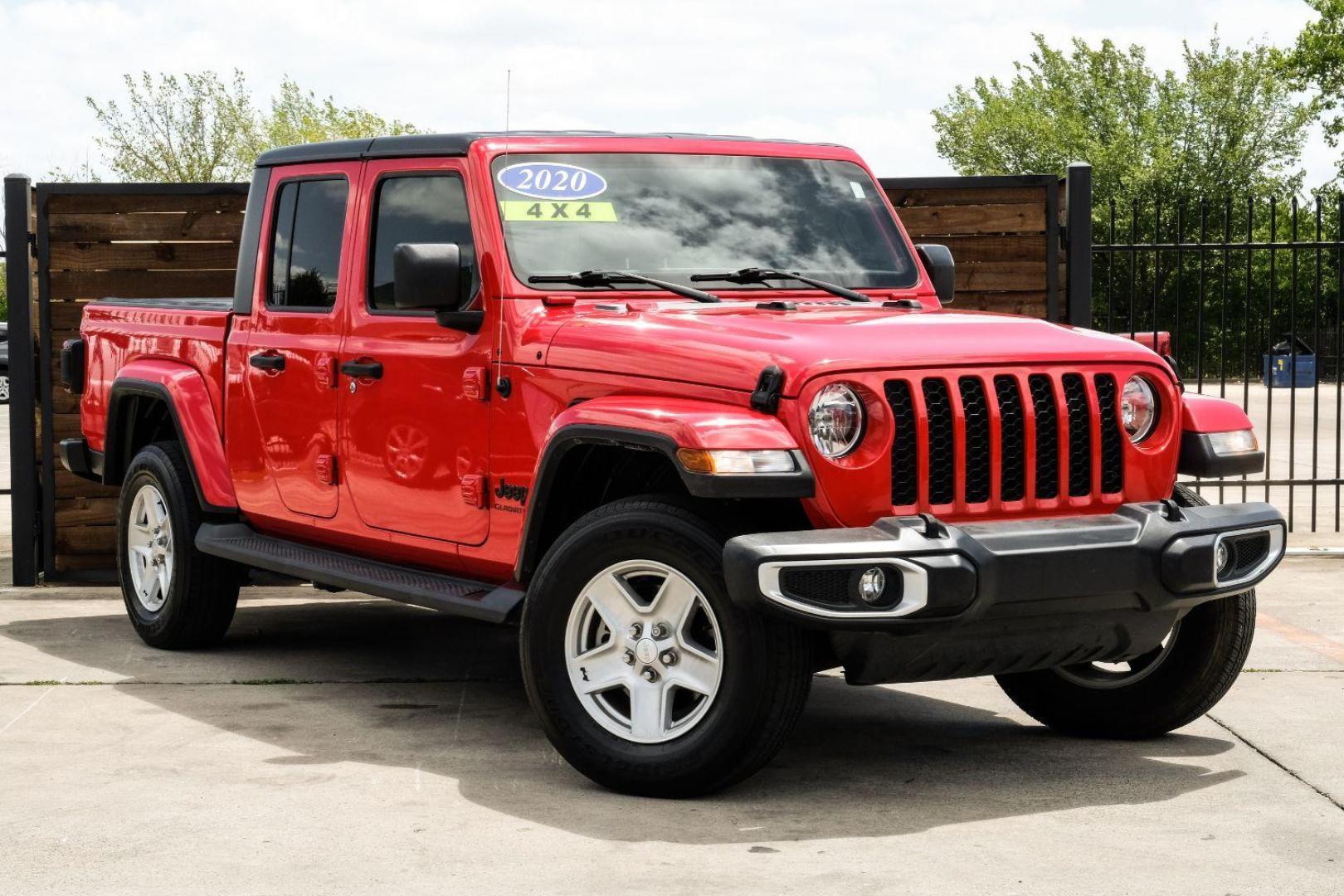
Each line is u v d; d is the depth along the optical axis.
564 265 5.39
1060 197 9.01
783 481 4.34
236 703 6.07
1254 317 33.31
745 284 5.57
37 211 8.84
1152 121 53.59
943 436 4.63
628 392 4.80
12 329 8.80
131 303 7.66
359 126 47.50
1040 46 62.47
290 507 6.38
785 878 3.97
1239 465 5.03
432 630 7.76
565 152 5.66
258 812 4.56
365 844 4.26
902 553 4.28
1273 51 46.00
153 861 4.11
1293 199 9.98
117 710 5.91
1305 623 7.62
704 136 6.04
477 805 4.64
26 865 4.07
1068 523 4.63
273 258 6.55
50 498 8.98
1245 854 4.17
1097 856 4.15
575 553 4.71
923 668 4.57
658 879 3.96
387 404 5.75
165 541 7.11
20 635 7.47
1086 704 5.52
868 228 6.00
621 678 4.71
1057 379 4.76
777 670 4.42
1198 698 5.29
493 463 5.28
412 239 5.77
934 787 4.87
